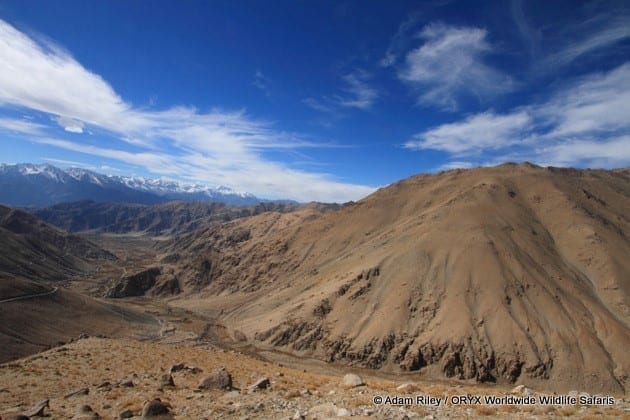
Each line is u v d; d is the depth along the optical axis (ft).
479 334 370.94
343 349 409.49
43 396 95.55
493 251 451.94
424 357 373.20
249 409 63.77
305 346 434.71
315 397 72.64
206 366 134.92
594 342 347.77
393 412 56.70
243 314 580.71
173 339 419.54
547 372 333.83
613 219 557.74
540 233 513.86
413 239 517.14
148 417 61.11
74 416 67.56
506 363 346.54
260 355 412.98
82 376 119.75
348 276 502.38
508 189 590.55
